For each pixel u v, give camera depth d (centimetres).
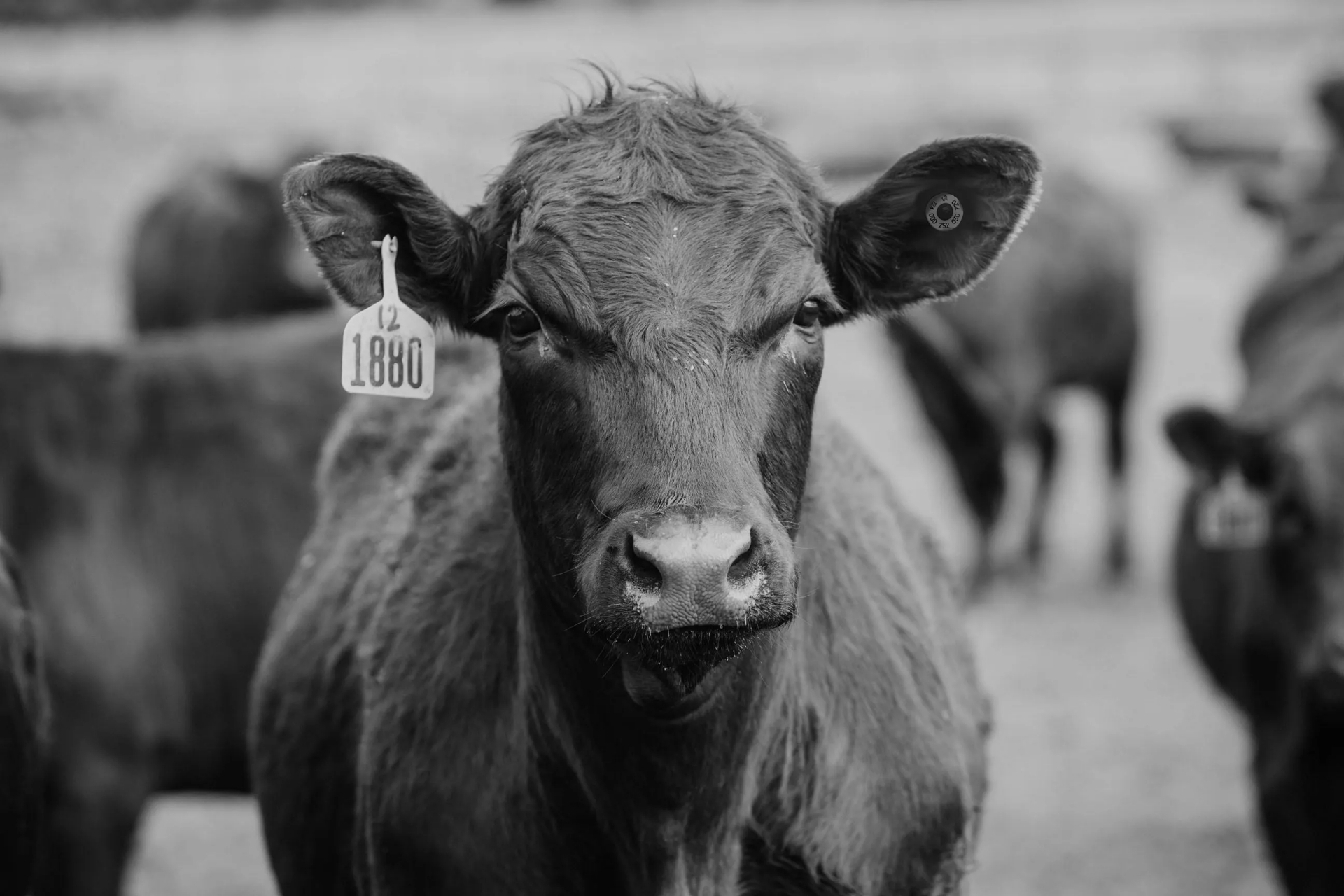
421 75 3300
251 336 820
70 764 735
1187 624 928
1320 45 3456
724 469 363
